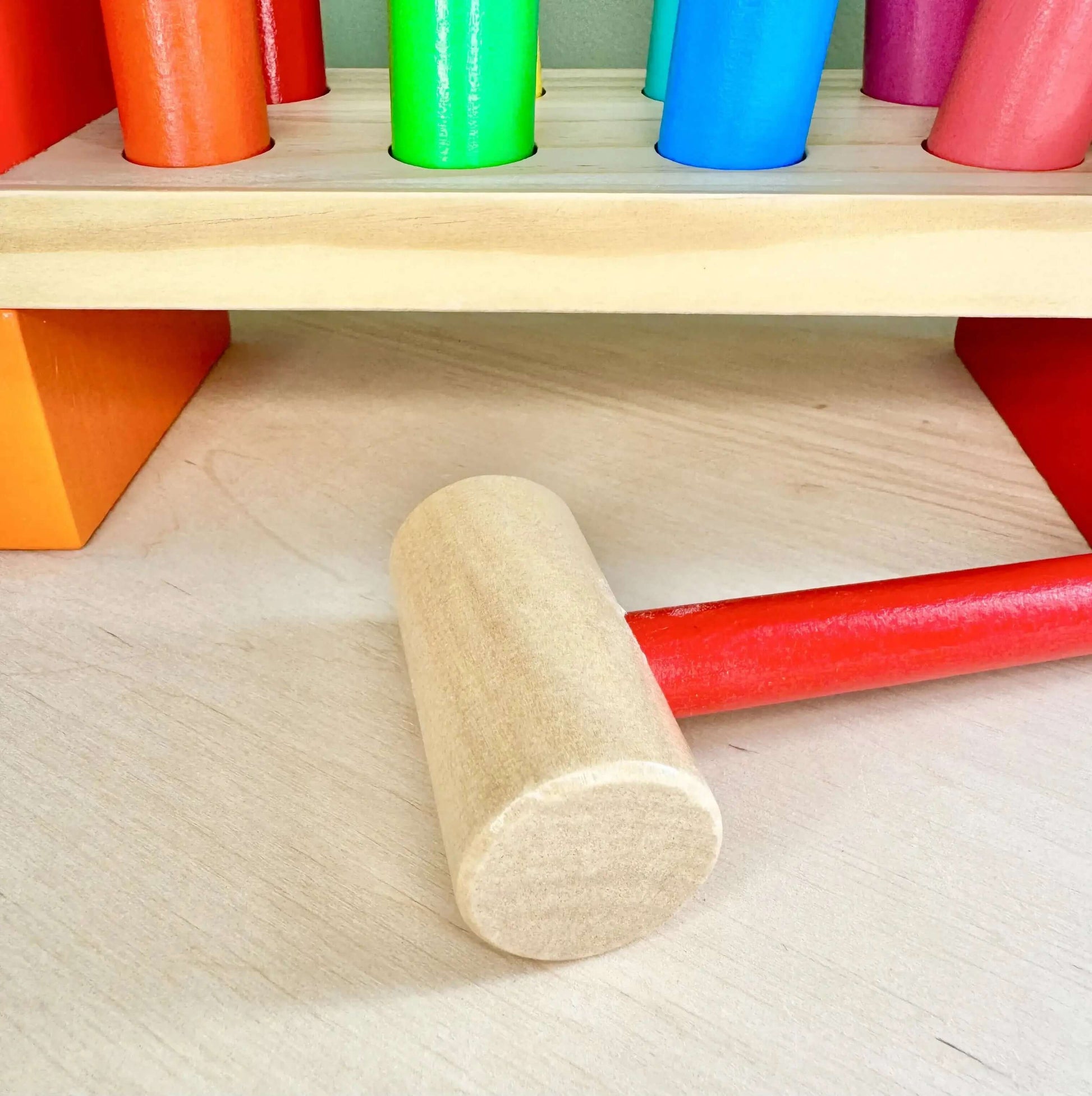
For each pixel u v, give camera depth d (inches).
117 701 21.6
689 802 15.2
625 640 18.1
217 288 23.0
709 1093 15.0
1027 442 32.0
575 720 15.4
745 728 21.9
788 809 19.8
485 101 23.0
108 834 18.6
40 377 23.8
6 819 18.8
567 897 15.8
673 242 22.7
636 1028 15.8
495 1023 15.9
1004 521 28.6
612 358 38.0
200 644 23.3
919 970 16.8
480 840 14.6
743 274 23.2
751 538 27.5
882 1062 15.4
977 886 18.3
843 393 35.8
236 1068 15.0
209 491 29.0
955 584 21.6
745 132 23.5
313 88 30.2
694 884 16.5
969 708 22.6
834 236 22.6
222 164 23.8
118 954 16.6
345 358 37.3
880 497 29.6
